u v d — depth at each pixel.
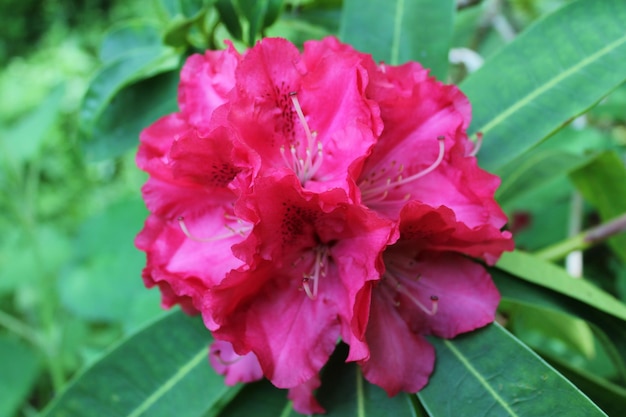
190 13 0.34
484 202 0.27
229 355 0.29
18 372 0.56
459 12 0.44
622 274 0.56
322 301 0.27
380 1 0.34
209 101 0.28
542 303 0.30
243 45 0.35
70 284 0.57
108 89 0.36
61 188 1.12
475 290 0.28
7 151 0.52
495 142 0.31
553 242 0.55
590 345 0.41
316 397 0.29
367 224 0.25
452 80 0.48
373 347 0.27
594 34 0.30
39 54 1.39
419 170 0.28
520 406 0.26
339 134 0.26
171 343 0.31
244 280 0.25
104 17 1.52
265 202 0.24
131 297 0.55
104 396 0.30
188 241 0.28
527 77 0.31
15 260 0.70
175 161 0.26
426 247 0.27
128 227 0.57
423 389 0.27
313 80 0.26
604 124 0.62
